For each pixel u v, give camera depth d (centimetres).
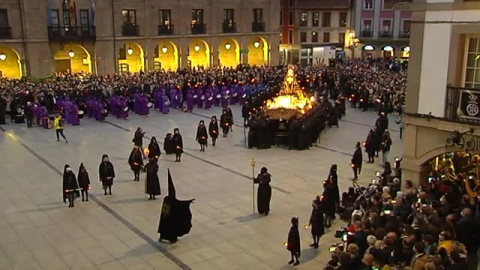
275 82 3947
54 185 2067
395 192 1524
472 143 1393
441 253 1027
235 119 3300
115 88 3562
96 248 1523
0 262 1441
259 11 5456
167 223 1543
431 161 1560
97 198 1930
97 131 2969
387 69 5097
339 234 1562
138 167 2111
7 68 4366
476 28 1379
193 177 2156
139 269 1399
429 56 1462
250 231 1634
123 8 4591
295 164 2334
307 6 6800
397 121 3045
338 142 2723
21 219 1734
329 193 1648
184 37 4966
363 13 6494
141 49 4753
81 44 4441
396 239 1118
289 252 1488
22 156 2467
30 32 4178
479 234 1188
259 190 1745
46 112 3047
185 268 1402
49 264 1427
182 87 3703
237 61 5434
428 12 1444
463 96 1406
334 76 4325
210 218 1736
